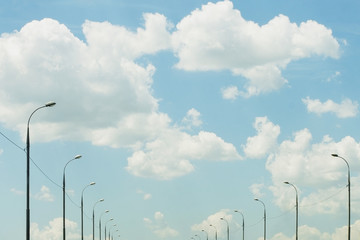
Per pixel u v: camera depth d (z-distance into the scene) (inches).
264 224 3789.4
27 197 1615.4
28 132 1658.5
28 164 1636.3
